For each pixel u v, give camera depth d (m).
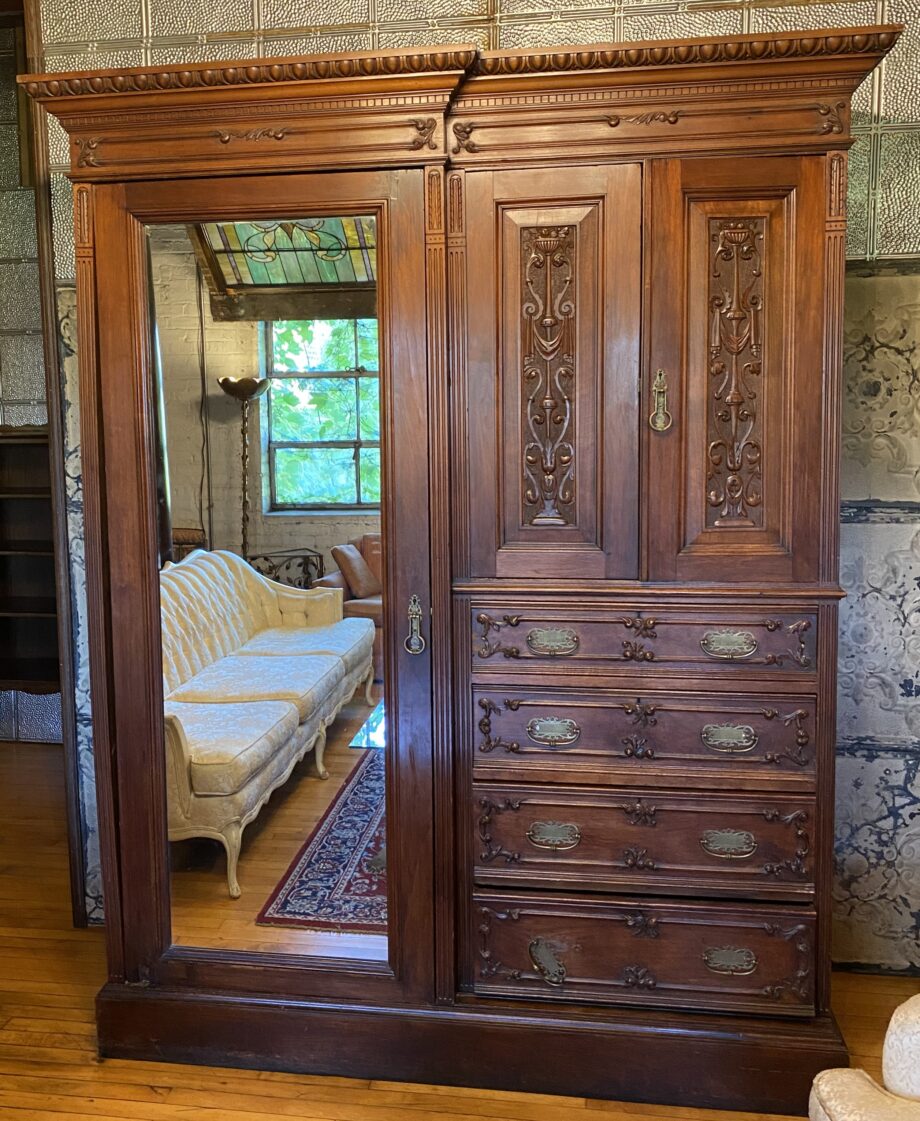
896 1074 1.19
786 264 1.70
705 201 1.71
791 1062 1.75
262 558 1.88
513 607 1.80
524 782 1.83
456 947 1.88
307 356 1.83
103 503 1.89
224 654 1.91
